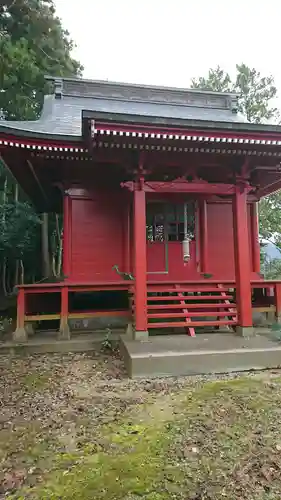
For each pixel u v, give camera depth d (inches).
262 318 325.7
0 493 95.3
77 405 157.1
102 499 91.9
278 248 722.8
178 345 221.5
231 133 220.2
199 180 256.4
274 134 224.7
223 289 287.7
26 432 131.2
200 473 102.9
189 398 159.9
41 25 482.6
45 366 221.0
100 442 122.4
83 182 313.7
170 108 406.0
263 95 753.0
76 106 376.5
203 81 781.3
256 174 292.8
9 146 247.3
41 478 102.0
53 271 584.7
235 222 261.1
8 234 479.8
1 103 508.4
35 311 278.4
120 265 316.2
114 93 410.0
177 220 332.8
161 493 93.8
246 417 138.6
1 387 183.3
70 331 287.0
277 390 167.3
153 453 114.2
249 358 204.8
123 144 221.1
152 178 274.8
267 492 94.0
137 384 182.9
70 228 309.4
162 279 322.0
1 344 249.9
